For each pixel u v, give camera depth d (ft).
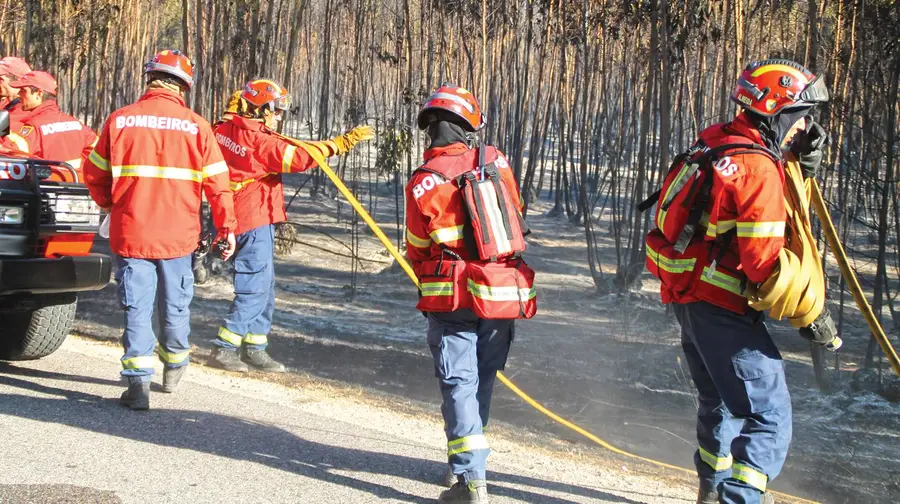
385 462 14.71
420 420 19.21
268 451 14.78
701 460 12.87
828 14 41.01
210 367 22.50
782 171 11.30
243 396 19.08
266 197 22.16
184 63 17.35
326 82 82.89
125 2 70.64
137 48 84.48
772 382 11.39
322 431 16.52
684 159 11.96
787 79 11.32
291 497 12.65
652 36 44.09
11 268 17.52
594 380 26.71
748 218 10.82
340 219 68.23
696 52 57.36
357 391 21.72
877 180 31.27
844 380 29.43
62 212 18.66
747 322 11.48
